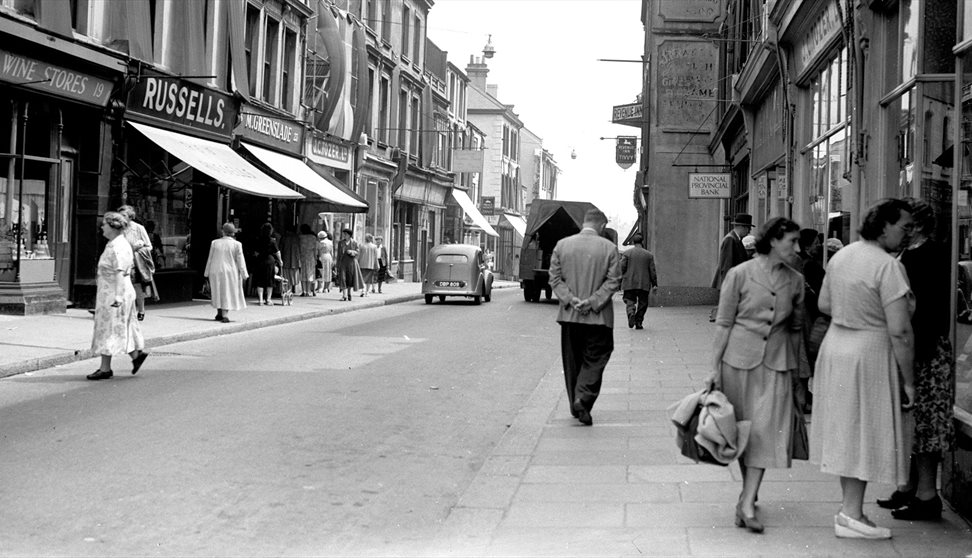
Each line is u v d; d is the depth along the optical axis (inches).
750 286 225.3
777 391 224.5
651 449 316.2
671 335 715.4
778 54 671.8
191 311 826.8
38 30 660.7
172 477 273.1
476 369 530.9
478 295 1224.2
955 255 250.5
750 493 225.6
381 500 256.7
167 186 906.7
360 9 1493.6
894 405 209.8
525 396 442.3
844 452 211.0
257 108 1058.1
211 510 242.2
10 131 680.4
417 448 323.9
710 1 1146.7
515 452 312.0
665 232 1155.3
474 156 2134.6
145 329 653.3
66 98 711.7
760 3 780.6
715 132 1080.2
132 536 219.3
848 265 213.5
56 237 738.8
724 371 227.6
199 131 928.9
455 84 2317.9
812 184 622.5
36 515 233.8
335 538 222.2
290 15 1158.3
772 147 790.5
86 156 767.1
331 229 1406.3
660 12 1147.9
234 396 414.3
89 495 252.5
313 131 1272.1
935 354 230.1
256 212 1101.7
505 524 232.1
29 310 690.2
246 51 1065.5
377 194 1637.6
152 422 351.9
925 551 207.0
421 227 1990.7
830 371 214.2
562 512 242.1
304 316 868.0
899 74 396.8
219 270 735.1
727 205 1133.7
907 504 236.5
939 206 310.3
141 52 794.8
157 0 850.1
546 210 1344.7
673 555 206.2
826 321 356.2
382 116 1676.9
